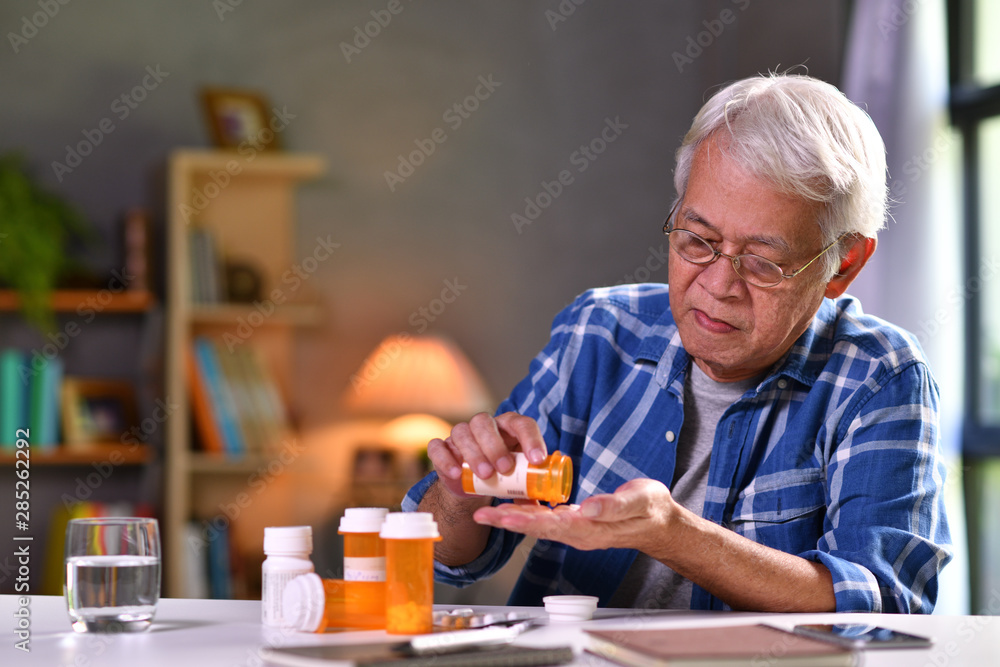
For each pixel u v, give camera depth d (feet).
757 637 2.36
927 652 2.41
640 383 4.17
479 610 3.11
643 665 2.11
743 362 3.72
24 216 8.63
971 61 8.41
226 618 2.99
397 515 2.64
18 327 8.98
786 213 3.45
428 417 9.42
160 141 9.37
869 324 4.08
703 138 3.65
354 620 2.72
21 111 9.20
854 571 3.24
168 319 8.82
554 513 2.73
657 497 2.87
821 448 3.84
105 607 2.66
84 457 8.62
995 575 7.99
